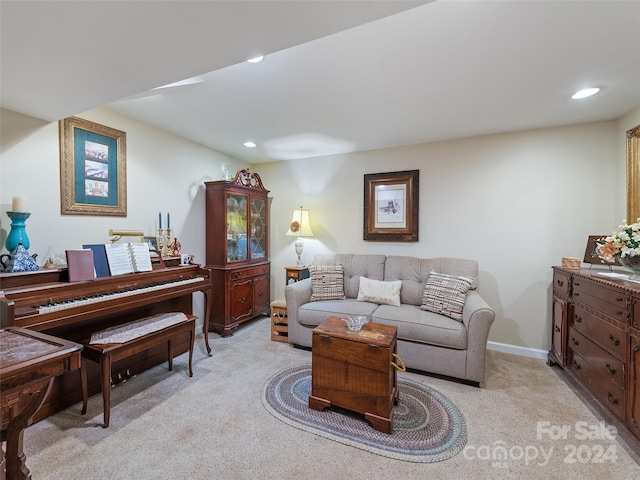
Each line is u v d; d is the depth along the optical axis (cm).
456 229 316
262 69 180
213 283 337
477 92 209
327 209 388
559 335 249
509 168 294
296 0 100
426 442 165
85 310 183
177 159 312
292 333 296
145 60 139
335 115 252
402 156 342
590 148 266
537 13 131
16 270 175
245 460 151
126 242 259
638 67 174
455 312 249
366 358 178
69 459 149
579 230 271
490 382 232
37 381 107
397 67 177
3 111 189
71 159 222
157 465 147
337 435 170
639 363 155
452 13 131
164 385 224
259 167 431
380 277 319
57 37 120
